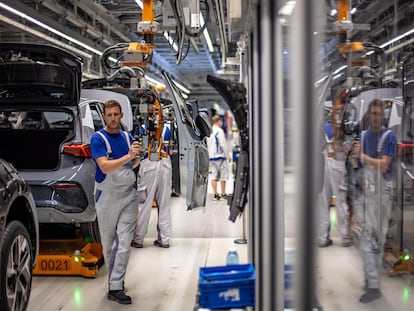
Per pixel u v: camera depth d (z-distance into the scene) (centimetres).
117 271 410
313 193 138
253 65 312
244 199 318
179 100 470
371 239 337
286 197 190
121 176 398
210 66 1495
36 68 452
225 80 309
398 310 320
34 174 461
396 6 340
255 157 303
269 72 236
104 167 387
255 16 284
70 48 840
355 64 327
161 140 467
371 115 343
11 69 454
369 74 336
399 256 358
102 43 942
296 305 142
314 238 139
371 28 334
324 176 239
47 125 575
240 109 312
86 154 468
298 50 136
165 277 476
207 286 223
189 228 695
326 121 272
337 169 315
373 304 322
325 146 253
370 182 343
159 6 512
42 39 748
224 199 961
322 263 237
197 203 469
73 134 473
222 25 667
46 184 454
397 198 359
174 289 443
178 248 584
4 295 301
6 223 323
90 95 586
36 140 481
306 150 137
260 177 280
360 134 338
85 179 464
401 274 353
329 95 298
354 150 330
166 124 577
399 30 344
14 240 320
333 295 302
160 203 591
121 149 407
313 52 134
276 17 228
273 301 243
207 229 688
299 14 135
